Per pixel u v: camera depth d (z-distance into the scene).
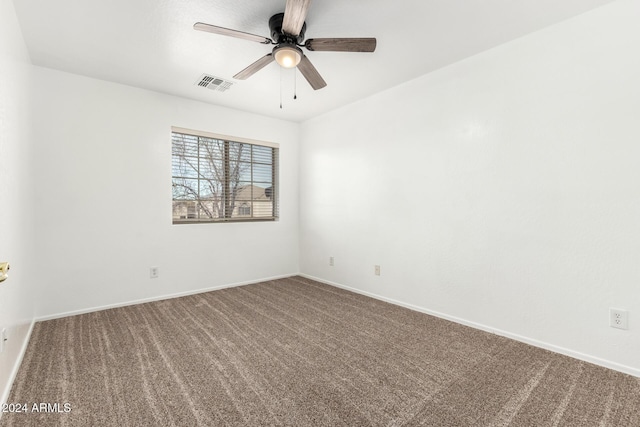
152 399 1.62
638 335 1.84
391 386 1.75
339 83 3.09
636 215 1.84
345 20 2.06
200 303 3.23
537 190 2.23
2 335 1.59
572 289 2.08
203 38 2.28
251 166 4.11
